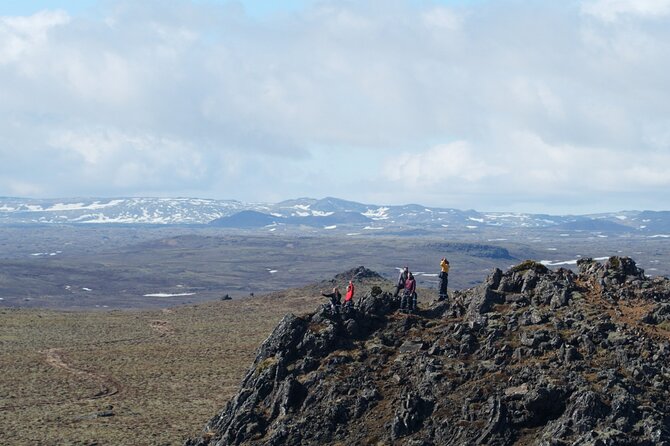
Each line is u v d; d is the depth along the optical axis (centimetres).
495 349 6397
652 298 6875
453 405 5962
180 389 12200
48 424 10075
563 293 6938
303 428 6262
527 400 5678
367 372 6594
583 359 6072
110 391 12138
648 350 6075
